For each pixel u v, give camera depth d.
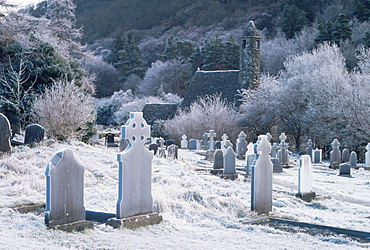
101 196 11.38
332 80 40.50
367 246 7.75
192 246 7.16
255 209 10.74
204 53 92.88
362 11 87.12
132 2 153.50
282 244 7.59
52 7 39.03
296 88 43.66
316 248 7.35
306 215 11.11
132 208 8.69
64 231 7.63
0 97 25.17
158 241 7.43
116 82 105.75
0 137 15.63
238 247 7.26
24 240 6.84
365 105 36.81
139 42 134.62
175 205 10.64
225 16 132.62
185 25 136.62
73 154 7.97
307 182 13.91
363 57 44.94
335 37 71.00
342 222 10.41
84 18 151.12
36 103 21.94
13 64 27.31
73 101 21.83
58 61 28.03
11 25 29.00
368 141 37.03
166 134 48.69
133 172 8.71
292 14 92.44
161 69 94.69
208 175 16.80
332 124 39.31
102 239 7.29
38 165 14.69
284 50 80.88
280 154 25.45
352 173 23.66
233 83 55.62
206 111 47.00
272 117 44.56
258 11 123.00
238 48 89.06
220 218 9.98
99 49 124.75
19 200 10.16
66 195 7.86
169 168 16.83
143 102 72.31
